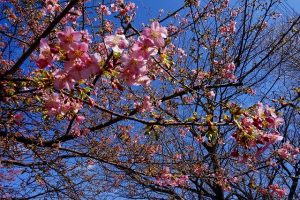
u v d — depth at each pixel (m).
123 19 4.41
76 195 5.71
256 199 9.80
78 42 2.46
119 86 2.85
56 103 3.45
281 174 9.98
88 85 3.34
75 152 5.18
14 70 3.26
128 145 6.73
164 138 8.29
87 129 5.09
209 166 7.83
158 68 4.58
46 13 5.23
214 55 7.40
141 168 6.23
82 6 5.30
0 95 3.37
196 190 9.15
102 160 5.30
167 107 6.85
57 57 2.50
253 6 7.66
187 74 6.47
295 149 7.54
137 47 2.56
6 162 4.95
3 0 5.74
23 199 5.58
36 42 3.07
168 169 5.92
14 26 5.92
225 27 7.93
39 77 3.08
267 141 2.98
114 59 2.62
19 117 4.56
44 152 5.33
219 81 7.18
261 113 3.04
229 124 3.12
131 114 4.69
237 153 3.54
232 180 7.94
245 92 7.14
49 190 5.54
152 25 2.57
